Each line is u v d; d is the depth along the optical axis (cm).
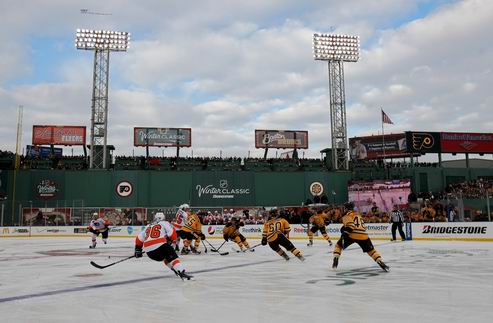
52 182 3875
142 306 594
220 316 527
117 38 4159
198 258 1367
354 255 1386
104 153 4025
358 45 4438
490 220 2256
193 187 4034
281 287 748
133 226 3181
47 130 4728
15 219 3672
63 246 2108
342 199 4153
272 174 4125
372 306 575
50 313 556
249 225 2769
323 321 495
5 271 1062
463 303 591
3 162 4156
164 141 4781
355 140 5509
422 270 973
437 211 2378
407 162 5125
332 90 4400
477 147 4706
